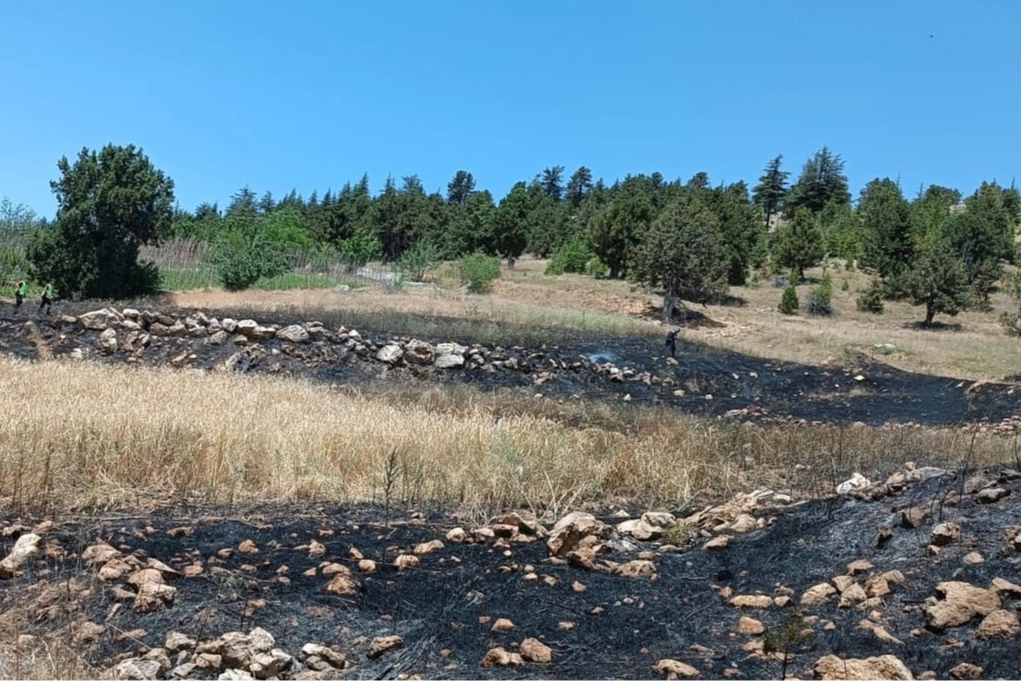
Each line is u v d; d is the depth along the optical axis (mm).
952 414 15852
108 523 5418
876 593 4031
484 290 41375
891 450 9125
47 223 32781
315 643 3689
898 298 43781
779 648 3494
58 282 25547
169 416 7504
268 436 7434
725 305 40969
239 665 3369
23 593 4027
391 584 4480
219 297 27891
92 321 16250
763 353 23578
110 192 25219
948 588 3752
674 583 4590
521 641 3764
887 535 4719
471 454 7492
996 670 3131
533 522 5902
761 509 6176
